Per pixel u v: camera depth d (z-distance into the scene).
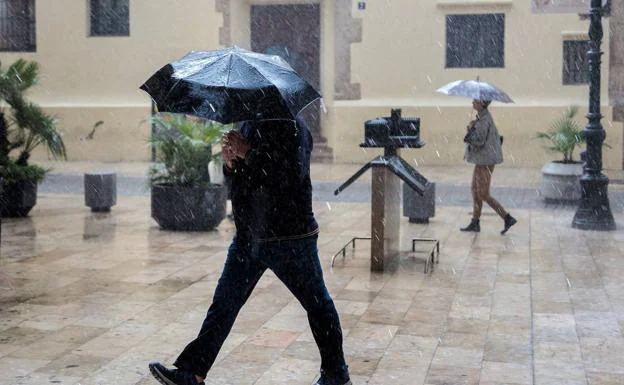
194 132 13.19
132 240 12.24
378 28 22.86
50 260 10.74
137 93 23.92
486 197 13.19
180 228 13.07
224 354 6.96
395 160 10.47
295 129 5.49
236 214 5.62
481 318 8.22
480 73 22.44
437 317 8.24
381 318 8.18
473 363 6.82
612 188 18.36
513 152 22.23
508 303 8.83
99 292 9.07
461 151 22.50
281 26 24.48
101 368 6.57
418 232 13.23
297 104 5.40
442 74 22.64
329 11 23.69
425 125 22.61
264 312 8.33
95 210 15.03
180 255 11.16
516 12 22.12
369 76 23.00
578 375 6.55
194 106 5.36
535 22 22.05
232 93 5.36
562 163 16.55
